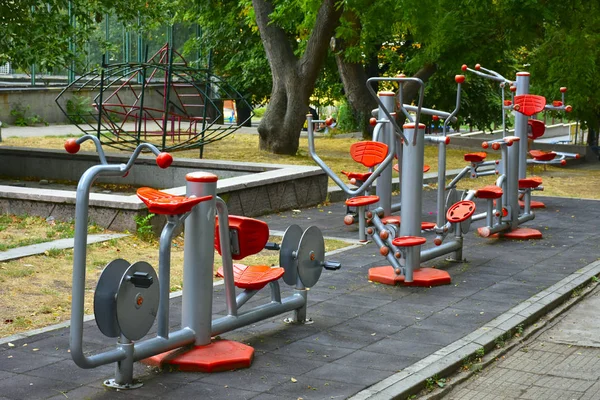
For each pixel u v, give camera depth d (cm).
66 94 3061
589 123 2761
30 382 547
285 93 1966
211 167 1508
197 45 3091
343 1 1817
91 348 621
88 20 1675
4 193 1139
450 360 612
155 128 2905
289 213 1317
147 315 536
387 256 848
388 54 2639
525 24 2175
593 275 912
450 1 2105
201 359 575
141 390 535
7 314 709
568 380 609
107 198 1069
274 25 1975
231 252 625
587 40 2250
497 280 877
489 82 2984
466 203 970
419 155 849
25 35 1527
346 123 2892
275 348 632
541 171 2203
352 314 736
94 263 898
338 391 541
